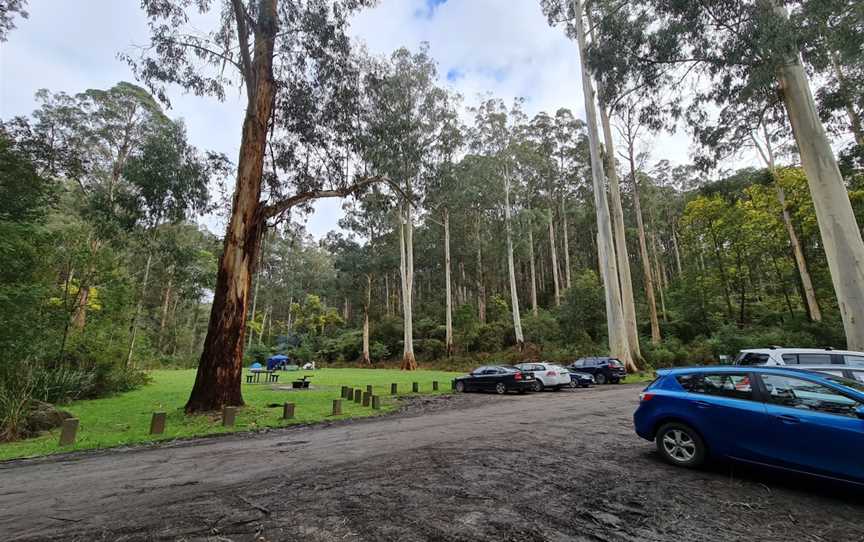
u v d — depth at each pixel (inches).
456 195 1305.4
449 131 1130.7
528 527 139.0
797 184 1001.5
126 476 211.5
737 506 158.2
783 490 175.3
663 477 192.7
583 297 1197.1
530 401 528.7
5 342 433.1
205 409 417.7
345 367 1601.9
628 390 645.9
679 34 475.8
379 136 640.4
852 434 161.2
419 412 450.3
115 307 713.6
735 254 1216.8
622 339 847.7
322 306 2268.7
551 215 1683.1
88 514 157.4
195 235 1304.1
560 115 1501.0
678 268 1851.6
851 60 526.6
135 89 1026.1
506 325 1482.5
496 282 2087.8
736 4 434.0
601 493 171.9
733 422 192.1
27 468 232.5
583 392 633.6
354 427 360.8
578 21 913.5
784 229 1107.3
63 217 840.9
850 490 175.2
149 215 719.1
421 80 1089.4
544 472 202.4
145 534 137.9
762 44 412.8
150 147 684.1
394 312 2129.7
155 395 621.9
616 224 968.9
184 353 1941.4
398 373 1167.0
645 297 1652.3
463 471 205.6
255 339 2361.0
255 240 473.7
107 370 650.2
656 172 1873.8
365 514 151.6
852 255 444.1
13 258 454.6
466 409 464.4
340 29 521.0
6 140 507.8
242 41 476.7
